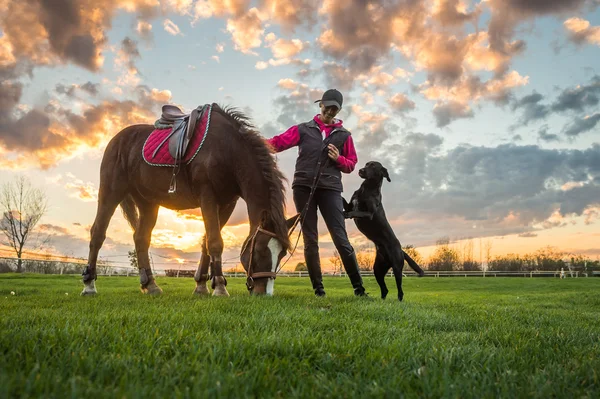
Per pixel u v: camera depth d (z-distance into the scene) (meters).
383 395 1.62
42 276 18.80
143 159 6.30
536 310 5.78
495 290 17.16
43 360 1.86
